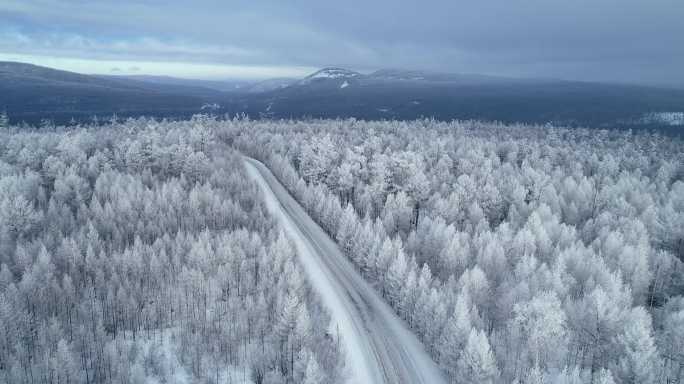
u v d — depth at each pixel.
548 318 43.25
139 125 185.12
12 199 78.00
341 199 106.00
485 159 134.00
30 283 54.59
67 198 88.62
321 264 73.25
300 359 43.44
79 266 63.66
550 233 76.50
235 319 54.31
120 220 77.56
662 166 131.12
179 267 64.88
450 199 90.62
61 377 42.28
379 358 49.16
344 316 57.66
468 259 66.44
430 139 176.38
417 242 73.06
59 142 116.06
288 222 90.50
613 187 104.56
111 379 45.00
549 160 148.25
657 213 84.81
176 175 111.62
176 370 48.69
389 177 98.25
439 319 48.28
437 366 47.78
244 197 95.06
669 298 61.72
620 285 54.97
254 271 64.12
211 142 135.25
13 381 41.59
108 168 104.62
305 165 118.06
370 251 68.12
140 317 56.25
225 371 48.06
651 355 40.44
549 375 39.34
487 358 39.47
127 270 62.91
